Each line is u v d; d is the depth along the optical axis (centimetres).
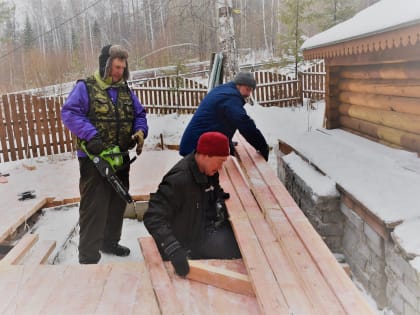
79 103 333
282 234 264
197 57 2653
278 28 3366
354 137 562
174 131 980
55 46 4678
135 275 267
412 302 274
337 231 406
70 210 515
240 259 264
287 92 1323
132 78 2098
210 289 236
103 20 4434
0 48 3453
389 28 355
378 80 499
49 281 263
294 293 209
